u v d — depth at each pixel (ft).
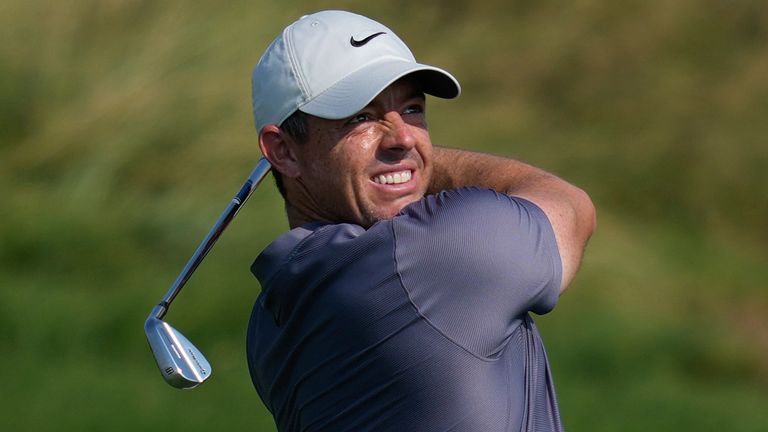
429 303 32.78
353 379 33.83
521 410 33.32
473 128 138.41
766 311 122.72
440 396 32.94
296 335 34.71
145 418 81.30
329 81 34.60
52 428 79.30
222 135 127.54
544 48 153.58
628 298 116.26
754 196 145.48
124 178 126.11
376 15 149.69
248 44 136.98
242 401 85.51
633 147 148.15
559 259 33.88
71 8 139.64
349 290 33.35
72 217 115.96
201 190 122.21
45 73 135.54
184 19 139.23
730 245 139.13
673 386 98.07
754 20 160.97
